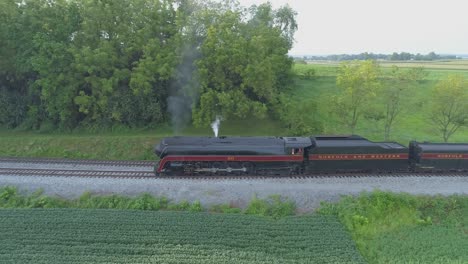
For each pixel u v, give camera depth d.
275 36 33.81
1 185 20.28
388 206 19.42
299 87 44.53
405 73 30.55
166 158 20.72
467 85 26.81
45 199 19.41
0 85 30.55
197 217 18.28
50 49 26.95
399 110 31.16
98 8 27.69
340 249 16.30
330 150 21.42
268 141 21.77
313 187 20.62
